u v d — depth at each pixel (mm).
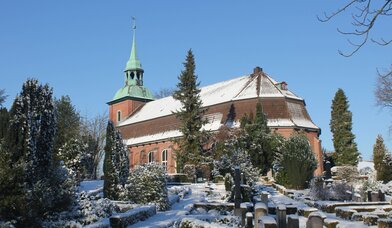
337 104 51812
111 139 21734
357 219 14828
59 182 13758
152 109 66875
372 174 35812
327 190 22609
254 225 12680
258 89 51094
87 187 27312
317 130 49469
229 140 36844
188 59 43344
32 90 13242
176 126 57375
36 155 13070
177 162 41562
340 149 50531
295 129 47344
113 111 74750
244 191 20812
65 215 13375
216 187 29125
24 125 12734
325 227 13758
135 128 64938
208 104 54375
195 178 37438
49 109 13719
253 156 35094
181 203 21969
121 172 21609
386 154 34594
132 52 74438
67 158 29344
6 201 10812
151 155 59844
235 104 51094
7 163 11438
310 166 29859
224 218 15414
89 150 41906
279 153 33406
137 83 73688
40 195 12094
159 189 19328
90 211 14227
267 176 33406
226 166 32438
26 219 11359
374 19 6332
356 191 25016
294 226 11016
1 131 12406
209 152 41844
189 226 13000
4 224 10375
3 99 30234
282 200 23688
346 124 50781
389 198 23188
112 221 13320
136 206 17547
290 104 49750
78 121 43781
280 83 52469
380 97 30391
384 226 12562
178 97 42844
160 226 13875
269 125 47281
